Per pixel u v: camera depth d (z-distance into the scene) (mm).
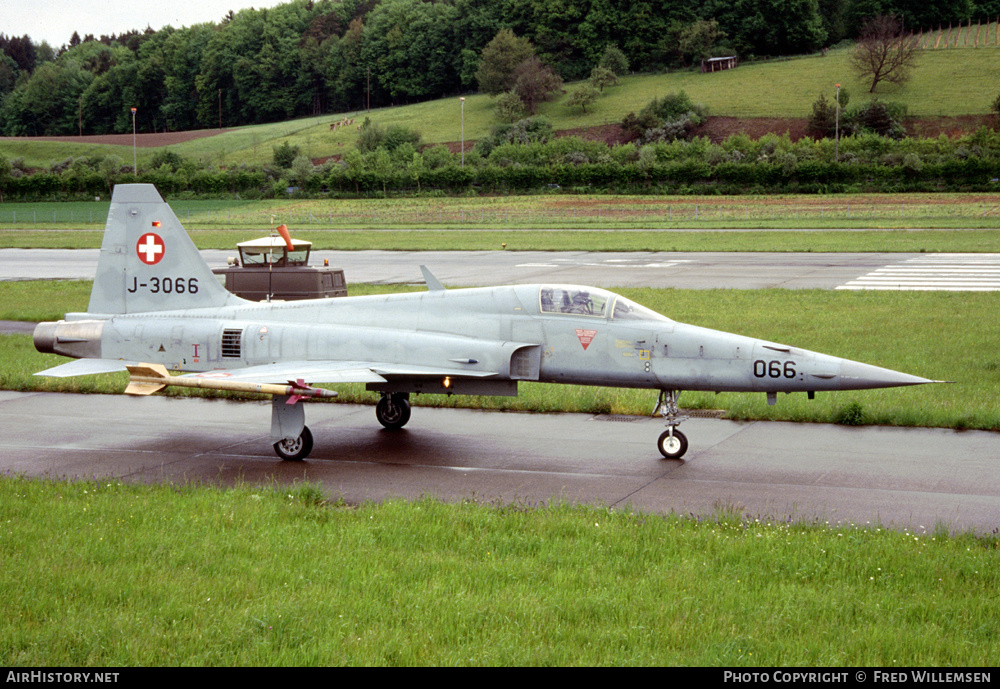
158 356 15586
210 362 15359
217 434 15859
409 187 108875
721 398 17750
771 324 26047
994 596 8234
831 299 31094
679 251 51062
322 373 13984
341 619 7711
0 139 174750
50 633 7406
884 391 18125
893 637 7355
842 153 113125
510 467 13547
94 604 8031
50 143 168875
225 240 61312
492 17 196250
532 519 10469
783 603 8023
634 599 8102
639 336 14234
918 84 147625
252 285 28922
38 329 16188
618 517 10547
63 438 15523
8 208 101938
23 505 10953
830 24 186875
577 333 14430
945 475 12836
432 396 18188
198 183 112875
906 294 32062
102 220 88000
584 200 98000
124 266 16172
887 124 126625
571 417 17031
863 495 11922
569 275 39531
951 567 8859
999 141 110688
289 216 91000
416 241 60125
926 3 182500
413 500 11828
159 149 166000
